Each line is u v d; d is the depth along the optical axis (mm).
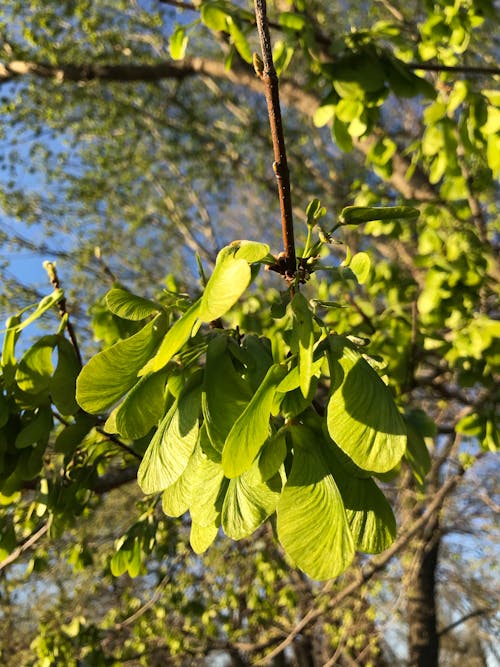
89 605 6414
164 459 1103
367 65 2951
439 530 6797
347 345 1102
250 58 3213
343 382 1043
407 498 6262
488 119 3102
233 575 6051
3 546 2256
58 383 1688
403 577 6539
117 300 1342
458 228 3969
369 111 3057
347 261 1301
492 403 3637
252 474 1021
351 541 928
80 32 9055
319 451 1017
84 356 8062
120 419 1154
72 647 4719
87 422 1930
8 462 1766
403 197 4195
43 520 3266
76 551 3670
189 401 1133
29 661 5238
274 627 6176
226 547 5992
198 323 1062
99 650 4574
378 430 1006
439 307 3736
